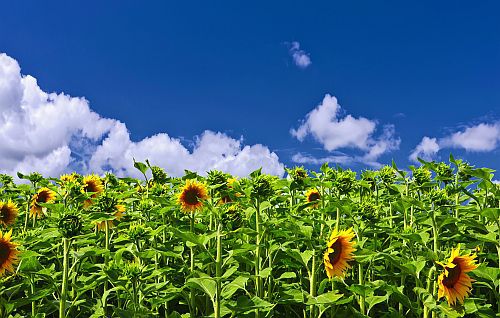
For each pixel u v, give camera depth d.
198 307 2.04
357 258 1.76
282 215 2.20
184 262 2.06
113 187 2.77
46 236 1.78
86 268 2.06
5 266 1.63
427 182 2.21
